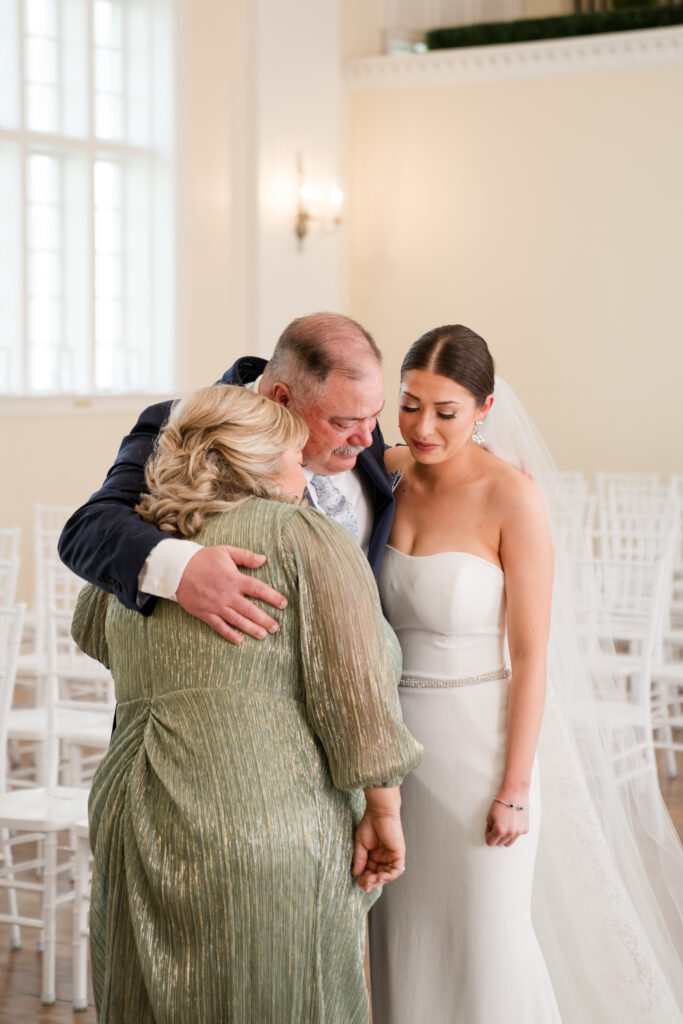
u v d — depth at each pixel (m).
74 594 5.00
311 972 1.73
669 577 5.79
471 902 2.25
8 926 3.90
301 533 1.79
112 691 4.26
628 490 7.73
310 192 10.15
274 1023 1.70
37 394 8.22
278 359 2.07
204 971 1.67
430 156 10.55
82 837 3.30
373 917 2.38
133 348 9.11
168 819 1.70
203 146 9.20
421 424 2.21
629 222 9.91
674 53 9.62
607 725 3.50
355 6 10.62
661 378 9.90
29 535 8.07
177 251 9.05
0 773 3.58
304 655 1.75
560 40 9.91
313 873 1.73
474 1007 2.25
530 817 2.31
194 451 1.88
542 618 2.27
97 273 8.91
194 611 1.75
